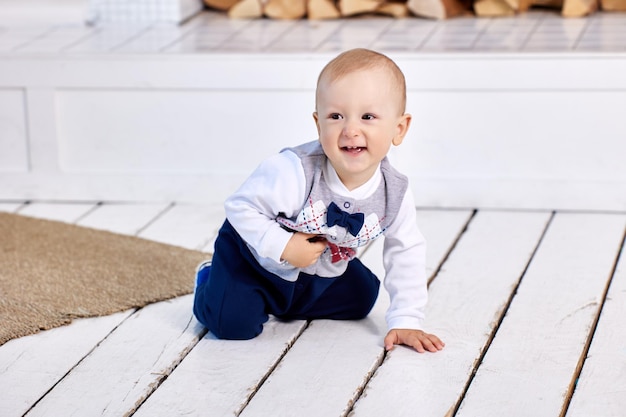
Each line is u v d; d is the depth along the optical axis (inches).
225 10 149.2
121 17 142.1
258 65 119.3
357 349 83.7
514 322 89.0
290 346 85.0
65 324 88.8
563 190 119.3
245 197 79.2
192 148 124.2
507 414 72.8
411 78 117.7
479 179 120.6
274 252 78.7
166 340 86.0
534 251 107.1
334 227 79.0
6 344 85.0
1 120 125.6
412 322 84.3
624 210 118.6
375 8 139.9
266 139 122.4
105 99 123.5
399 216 82.4
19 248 107.5
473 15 140.0
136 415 73.3
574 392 76.0
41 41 130.3
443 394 75.9
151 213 122.6
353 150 75.9
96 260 103.7
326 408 73.9
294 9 141.4
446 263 103.7
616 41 119.8
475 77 116.5
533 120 117.6
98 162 126.3
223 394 76.2
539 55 114.8
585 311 91.0
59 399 75.7
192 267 102.0
